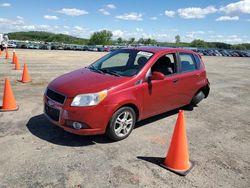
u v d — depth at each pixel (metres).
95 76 5.11
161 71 5.64
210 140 5.38
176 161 4.02
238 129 6.18
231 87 12.20
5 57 20.66
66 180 3.60
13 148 4.42
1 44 27.55
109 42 132.50
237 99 9.52
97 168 3.95
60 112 4.55
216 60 34.88
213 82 13.43
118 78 4.96
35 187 3.42
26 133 5.05
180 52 6.39
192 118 6.75
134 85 4.97
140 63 5.39
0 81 10.05
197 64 7.01
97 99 4.45
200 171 4.08
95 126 4.51
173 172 3.98
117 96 4.65
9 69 13.50
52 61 19.38
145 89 5.18
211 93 10.34
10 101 6.37
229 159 4.57
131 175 3.82
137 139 5.09
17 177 3.61
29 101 7.29
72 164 4.02
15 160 4.04
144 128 5.71
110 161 4.18
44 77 11.46
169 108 6.14
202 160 4.45
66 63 18.50
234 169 4.23
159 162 4.24
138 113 5.23
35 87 9.23
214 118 6.91
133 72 5.18
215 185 3.73
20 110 6.42
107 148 4.62
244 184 3.81
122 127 4.93
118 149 4.61
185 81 6.35
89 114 4.41
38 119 5.85
